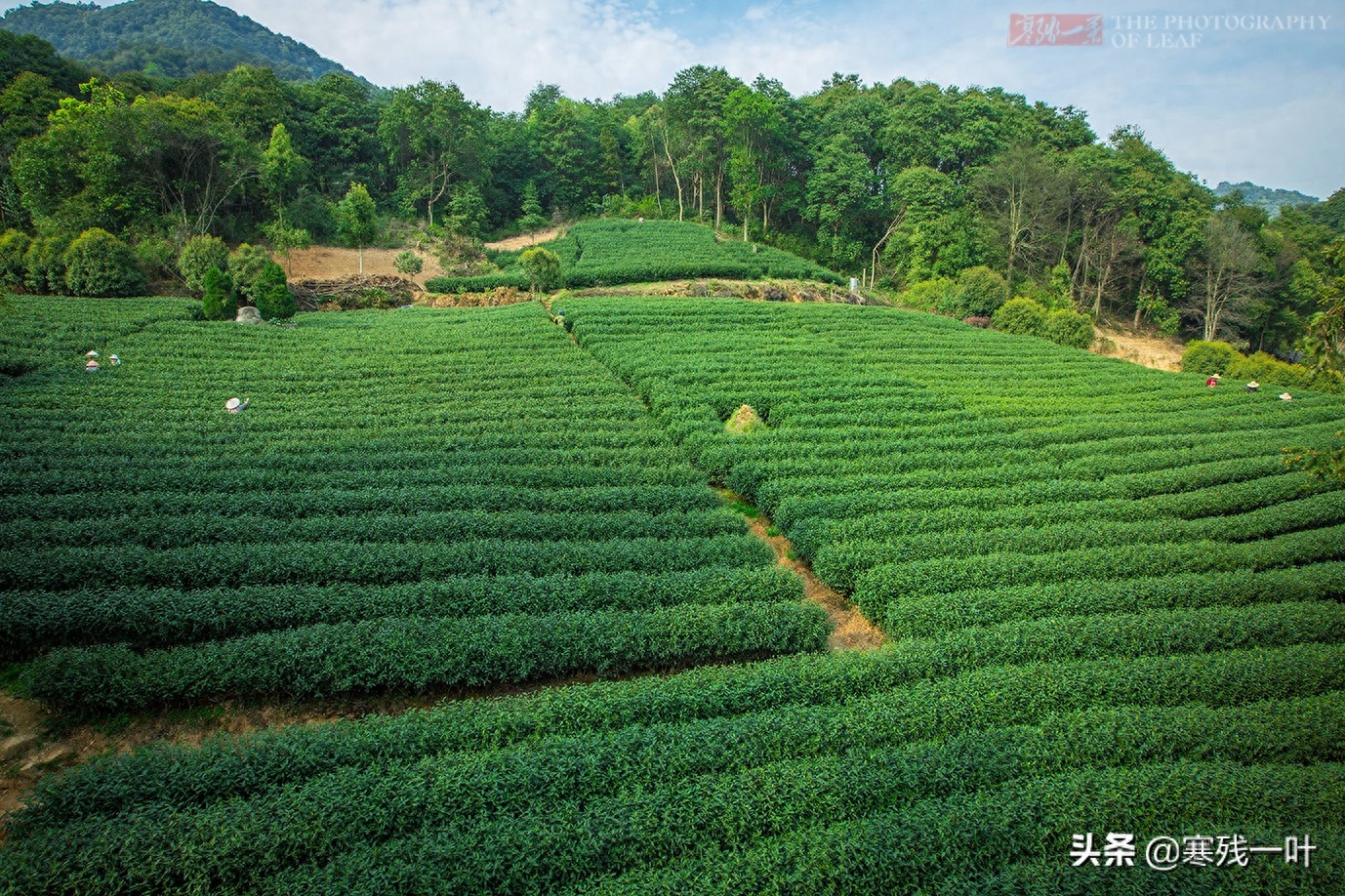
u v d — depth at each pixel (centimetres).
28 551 1605
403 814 980
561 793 1038
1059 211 7256
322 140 7356
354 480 2161
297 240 5694
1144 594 1702
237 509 1928
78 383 2906
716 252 7000
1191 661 1410
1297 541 2022
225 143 5359
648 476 2331
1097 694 1316
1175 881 911
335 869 891
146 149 5072
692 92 7975
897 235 7500
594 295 5547
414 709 1233
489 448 2512
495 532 1889
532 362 3578
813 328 4781
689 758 1099
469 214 7106
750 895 887
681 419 2884
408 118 6962
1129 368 4425
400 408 2855
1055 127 8800
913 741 1190
